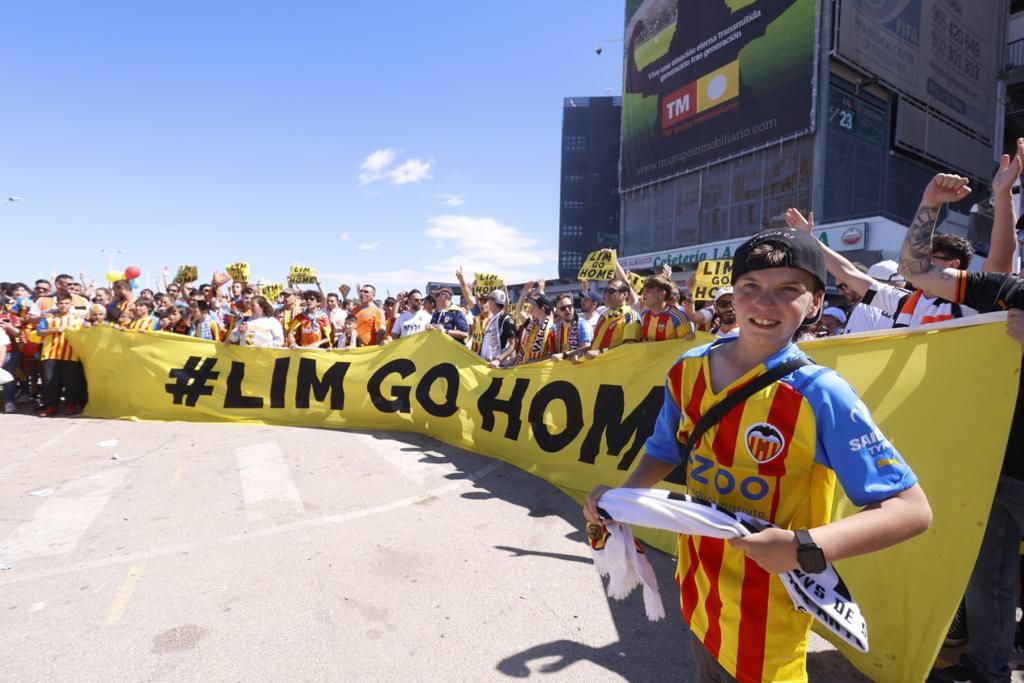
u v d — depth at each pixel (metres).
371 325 8.96
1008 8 27.64
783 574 1.14
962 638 2.69
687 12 26.44
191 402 7.56
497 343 6.93
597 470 4.63
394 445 6.17
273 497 4.57
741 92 24.05
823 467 1.24
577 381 5.07
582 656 2.60
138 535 3.85
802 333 2.98
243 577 3.28
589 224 69.50
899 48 22.80
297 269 11.84
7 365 8.59
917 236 2.28
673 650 2.65
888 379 2.52
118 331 7.94
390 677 2.44
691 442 1.39
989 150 26.88
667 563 3.54
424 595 3.10
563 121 70.56
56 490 4.74
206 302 8.91
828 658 2.60
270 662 2.53
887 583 2.36
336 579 3.26
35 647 2.62
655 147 28.72
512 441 5.53
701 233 26.47
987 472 2.12
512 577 3.30
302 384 7.32
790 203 22.38
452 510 4.31
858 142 22.17
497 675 2.46
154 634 2.73
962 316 2.55
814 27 21.19
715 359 1.38
